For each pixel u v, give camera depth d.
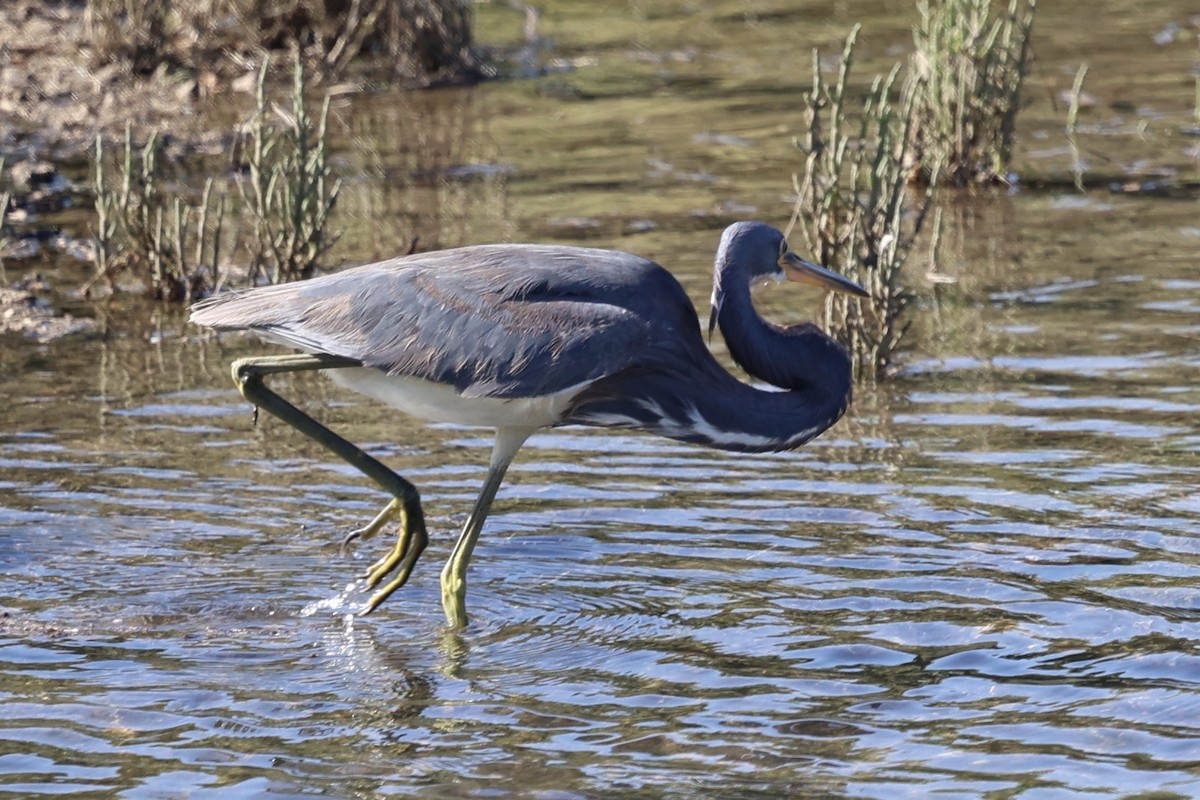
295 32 26.59
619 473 12.69
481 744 8.47
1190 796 7.82
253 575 10.80
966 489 12.09
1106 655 9.44
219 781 8.05
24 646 9.66
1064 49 27.44
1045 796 7.84
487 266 9.99
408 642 9.84
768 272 10.48
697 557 11.03
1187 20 29.20
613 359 9.70
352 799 7.86
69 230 19.27
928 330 16.03
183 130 23.25
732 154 22.31
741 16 30.47
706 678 9.26
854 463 12.72
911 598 10.30
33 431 13.44
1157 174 21.48
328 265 17.66
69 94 24.66
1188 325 15.91
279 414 10.30
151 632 9.91
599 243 18.42
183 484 12.38
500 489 12.38
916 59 22.36
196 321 10.33
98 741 8.48
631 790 7.93
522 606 10.36
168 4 25.94
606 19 30.50
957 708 8.83
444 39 26.47
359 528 11.50
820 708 8.84
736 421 10.15
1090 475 12.28
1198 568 10.62
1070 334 15.77
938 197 20.98
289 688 9.19
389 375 10.02
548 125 24.03
